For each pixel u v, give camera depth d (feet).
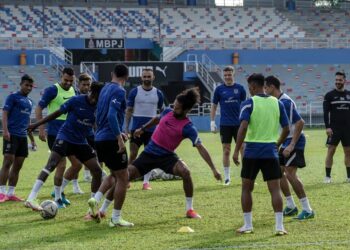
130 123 111.04
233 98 106.73
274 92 71.10
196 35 349.41
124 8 349.00
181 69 261.65
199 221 71.36
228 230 65.92
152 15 351.05
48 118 76.74
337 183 104.37
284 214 74.28
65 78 86.89
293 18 367.86
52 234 64.59
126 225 68.59
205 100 288.51
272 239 60.85
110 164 68.44
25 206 79.82
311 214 71.77
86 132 77.41
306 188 97.96
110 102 67.56
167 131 71.97
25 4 341.62
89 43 325.42
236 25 358.43
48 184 109.70
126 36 336.29
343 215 73.41
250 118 63.26
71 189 101.14
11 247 58.70
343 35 361.51
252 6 374.43
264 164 63.36
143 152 72.74
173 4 365.20
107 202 71.05
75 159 84.28
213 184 105.29
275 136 63.93
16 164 88.53
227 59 329.31
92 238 62.44
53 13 338.13
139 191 96.63
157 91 99.55
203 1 370.94
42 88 291.58
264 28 359.46
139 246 58.54
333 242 58.95
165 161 72.64
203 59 323.78
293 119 69.72
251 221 64.69
